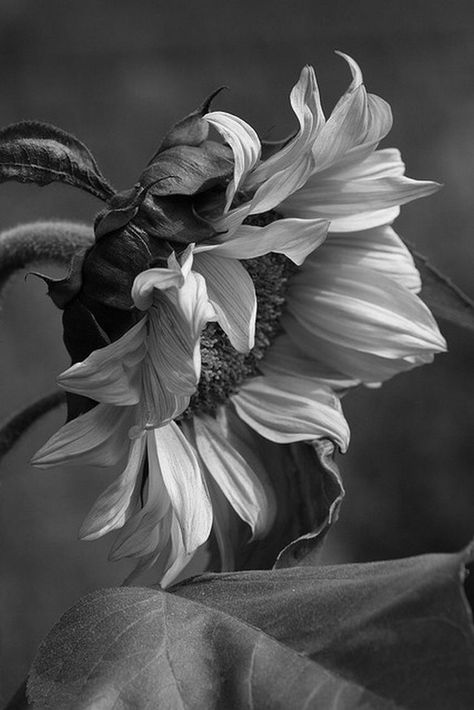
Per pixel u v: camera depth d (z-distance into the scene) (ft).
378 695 2.70
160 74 6.82
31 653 5.65
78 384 3.00
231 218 3.06
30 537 5.82
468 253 6.70
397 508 6.37
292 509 3.29
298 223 3.07
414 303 3.29
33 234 3.35
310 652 2.78
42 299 6.20
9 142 3.13
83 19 6.81
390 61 7.06
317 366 3.37
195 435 3.30
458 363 6.59
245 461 3.30
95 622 2.92
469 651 2.66
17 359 6.05
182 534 3.09
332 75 6.98
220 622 2.88
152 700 2.81
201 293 2.97
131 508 3.16
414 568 2.73
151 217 3.04
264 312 3.34
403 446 6.46
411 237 6.73
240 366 3.32
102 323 3.04
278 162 3.10
